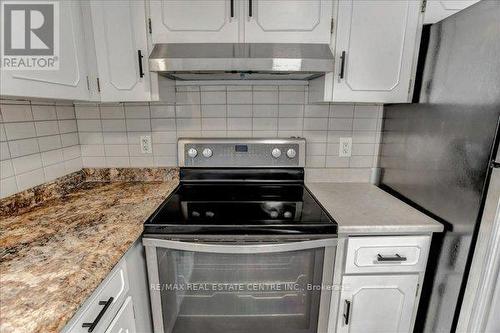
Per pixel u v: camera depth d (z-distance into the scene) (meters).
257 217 1.03
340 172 1.54
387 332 1.11
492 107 0.78
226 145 1.44
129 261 0.87
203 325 1.07
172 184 1.43
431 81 1.05
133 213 1.03
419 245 1.01
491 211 0.80
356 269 1.03
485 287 0.86
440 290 1.02
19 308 0.53
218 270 1.01
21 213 1.03
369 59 1.12
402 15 1.08
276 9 1.08
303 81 1.42
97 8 1.07
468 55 0.86
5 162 1.01
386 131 1.43
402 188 1.27
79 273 0.65
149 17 1.08
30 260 0.70
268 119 1.48
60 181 1.29
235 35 1.10
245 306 1.06
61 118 1.32
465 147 0.88
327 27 1.09
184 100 1.45
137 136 1.48
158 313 1.01
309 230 0.96
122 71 1.13
